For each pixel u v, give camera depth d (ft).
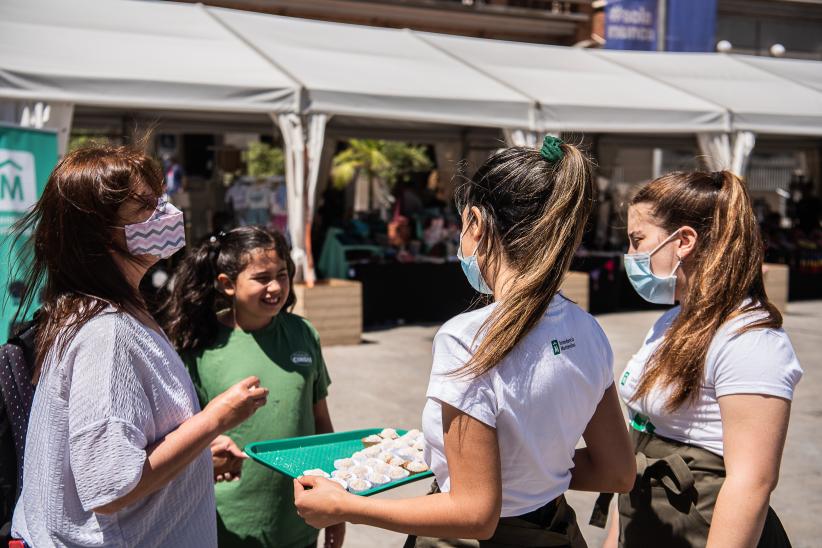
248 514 8.02
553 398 4.97
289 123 28.37
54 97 24.64
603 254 39.42
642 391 6.53
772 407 5.57
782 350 5.71
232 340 8.39
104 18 31.91
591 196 5.12
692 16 48.83
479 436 4.70
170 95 26.45
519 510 5.10
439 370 4.87
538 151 5.19
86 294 5.26
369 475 6.23
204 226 41.09
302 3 49.65
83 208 5.17
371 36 39.40
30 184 17.54
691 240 6.51
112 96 25.54
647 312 39.81
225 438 7.48
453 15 54.60
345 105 29.25
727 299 6.08
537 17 57.41
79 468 4.79
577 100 34.42
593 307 39.24
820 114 38.14
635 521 6.50
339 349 29.60
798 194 57.57
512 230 5.02
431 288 36.32
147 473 4.96
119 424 4.85
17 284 11.26
